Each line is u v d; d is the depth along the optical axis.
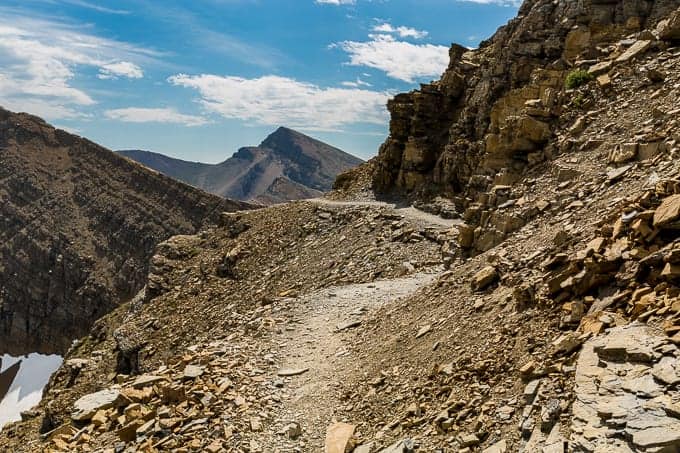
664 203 12.54
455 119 59.16
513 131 35.97
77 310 143.88
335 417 15.52
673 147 19.55
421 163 58.41
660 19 38.41
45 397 52.94
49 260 154.50
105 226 159.88
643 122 26.05
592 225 16.12
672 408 7.89
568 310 12.93
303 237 55.47
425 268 36.16
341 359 20.08
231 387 18.34
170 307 56.50
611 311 11.62
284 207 67.56
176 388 18.03
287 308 30.11
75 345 76.06
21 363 142.50
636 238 12.69
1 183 179.12
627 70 32.72
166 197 160.62
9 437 38.03
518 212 24.72
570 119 32.66
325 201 64.62
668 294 10.60
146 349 48.84
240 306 47.16
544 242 18.14
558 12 47.16
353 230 50.22
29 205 171.38
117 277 146.38
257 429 15.40
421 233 42.91
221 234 70.12
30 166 183.12
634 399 8.52
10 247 162.38
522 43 48.69
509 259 18.70
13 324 150.00
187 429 15.81
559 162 27.55
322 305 29.39
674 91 26.34
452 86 60.03
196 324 49.41
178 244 71.69
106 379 49.94
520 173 33.16
